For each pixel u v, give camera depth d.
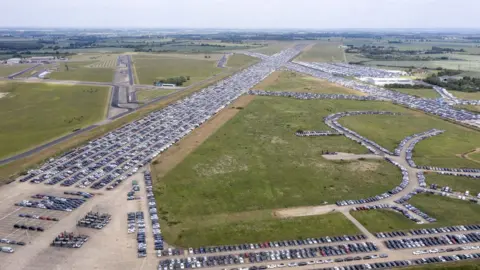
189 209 135.38
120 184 153.62
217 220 128.75
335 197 146.25
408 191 152.25
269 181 159.00
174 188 150.88
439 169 173.62
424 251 113.06
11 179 154.62
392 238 119.62
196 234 120.12
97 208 134.50
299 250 112.56
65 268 102.81
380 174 167.62
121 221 126.69
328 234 121.31
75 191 146.62
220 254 110.50
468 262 108.50
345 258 109.19
